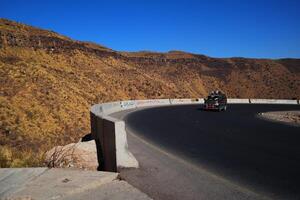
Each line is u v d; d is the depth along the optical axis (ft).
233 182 24.63
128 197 19.90
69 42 214.28
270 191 22.40
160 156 34.68
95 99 138.10
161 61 317.22
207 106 133.90
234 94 312.09
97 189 21.47
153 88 219.61
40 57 169.78
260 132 60.34
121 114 101.30
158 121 79.61
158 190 22.17
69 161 29.07
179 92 248.73
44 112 88.02
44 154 30.89
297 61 400.26
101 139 34.40
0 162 28.63
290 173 27.81
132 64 261.24
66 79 144.87
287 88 332.80
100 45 285.84
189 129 62.80
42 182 21.95
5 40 169.68
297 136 55.21
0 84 97.04
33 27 223.71
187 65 334.44
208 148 40.70
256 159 33.91
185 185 23.48
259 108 170.19
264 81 340.18
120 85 192.85
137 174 26.03
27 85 104.99
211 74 336.08
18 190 20.43
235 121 85.46
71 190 20.45
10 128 69.62
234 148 40.96
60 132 81.15
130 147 40.70
